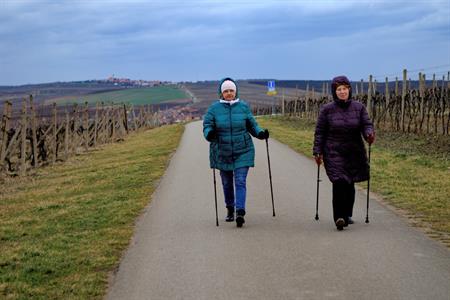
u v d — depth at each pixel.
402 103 27.66
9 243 9.53
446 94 27.64
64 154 27.47
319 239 8.39
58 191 16.33
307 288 6.30
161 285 6.70
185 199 12.48
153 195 13.34
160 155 24.16
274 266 7.15
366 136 8.88
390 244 7.98
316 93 60.09
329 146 9.09
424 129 28.19
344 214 8.95
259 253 7.77
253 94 145.12
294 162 18.33
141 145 32.03
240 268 7.14
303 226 9.31
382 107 32.34
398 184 13.17
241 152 9.62
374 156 18.98
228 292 6.31
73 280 7.06
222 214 10.61
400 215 9.96
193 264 7.43
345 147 9.02
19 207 13.80
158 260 7.73
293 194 12.34
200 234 9.05
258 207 11.08
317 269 6.95
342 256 7.45
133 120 52.66
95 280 7.02
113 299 6.35
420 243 8.01
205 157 21.72
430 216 9.79
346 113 9.03
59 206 13.31
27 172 21.83
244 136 9.64
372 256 7.41
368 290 6.15
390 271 6.77
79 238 9.42
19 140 21.53
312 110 50.34
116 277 7.14
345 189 8.95
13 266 7.96
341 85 9.01
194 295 6.29
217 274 6.96
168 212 11.09
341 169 8.95
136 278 7.03
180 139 33.72
